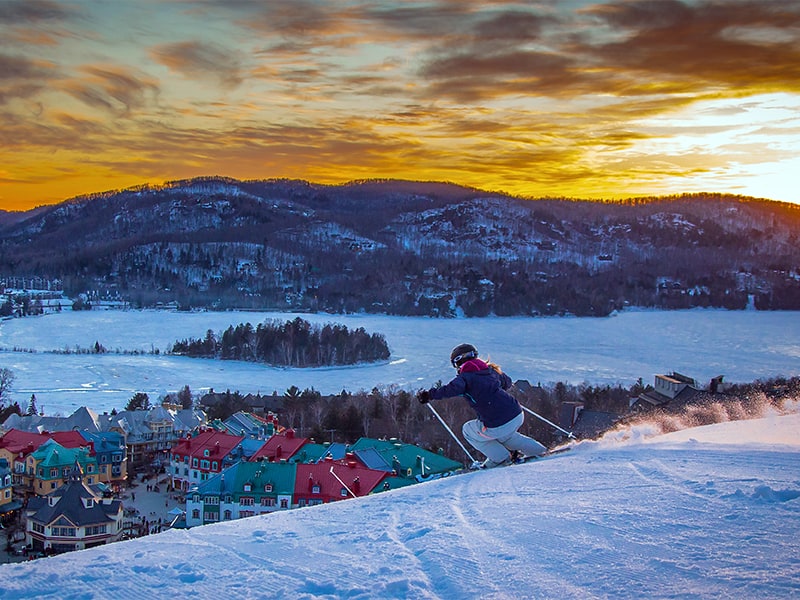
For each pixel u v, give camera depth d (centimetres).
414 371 10938
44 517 3959
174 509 4656
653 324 18350
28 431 6000
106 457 5288
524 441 1016
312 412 6625
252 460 4716
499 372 1047
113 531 4034
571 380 9606
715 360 11862
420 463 4444
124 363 11350
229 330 12525
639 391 6819
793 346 13900
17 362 11256
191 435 5734
